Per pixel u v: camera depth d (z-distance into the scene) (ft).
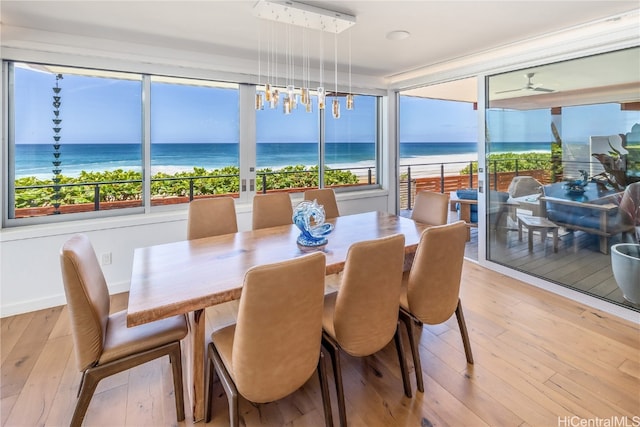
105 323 5.65
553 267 10.31
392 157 16.38
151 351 5.35
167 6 7.50
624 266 8.63
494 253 12.22
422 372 6.63
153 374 6.79
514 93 11.04
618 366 6.75
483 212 12.42
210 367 5.54
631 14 7.88
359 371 6.83
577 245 9.65
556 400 5.86
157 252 7.12
